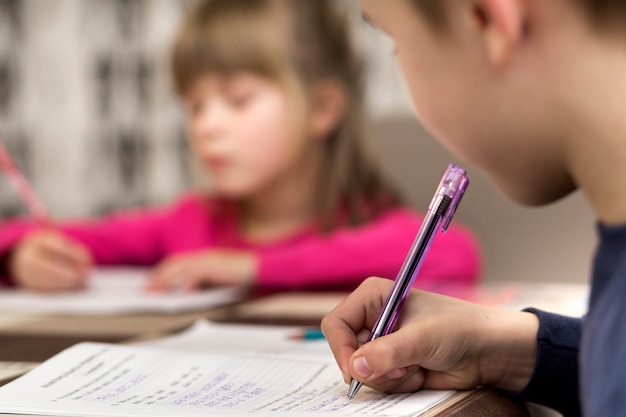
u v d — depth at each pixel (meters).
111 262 1.95
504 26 0.47
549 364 0.65
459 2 0.50
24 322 1.06
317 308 1.16
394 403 0.58
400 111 2.30
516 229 1.80
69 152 2.67
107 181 2.65
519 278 1.79
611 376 0.45
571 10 0.47
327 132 1.85
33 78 2.70
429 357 0.61
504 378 0.66
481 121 0.51
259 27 1.75
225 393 0.61
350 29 1.95
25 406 0.57
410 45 0.53
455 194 0.62
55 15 2.67
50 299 1.26
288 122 1.78
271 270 1.50
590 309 0.50
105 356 0.69
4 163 1.55
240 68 1.72
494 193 1.80
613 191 0.48
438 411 0.57
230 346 0.81
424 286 1.35
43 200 2.70
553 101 0.49
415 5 0.51
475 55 0.50
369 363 0.59
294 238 1.82
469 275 1.61
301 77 1.79
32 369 0.69
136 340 0.89
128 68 2.62
